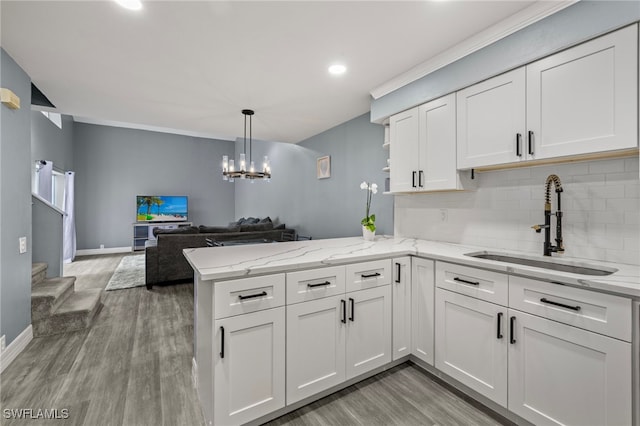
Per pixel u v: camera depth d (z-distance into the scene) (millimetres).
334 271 1868
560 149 1677
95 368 2221
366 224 2873
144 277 5035
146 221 7910
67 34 2021
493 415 1729
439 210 2729
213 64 2459
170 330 2932
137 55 2309
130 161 7930
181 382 2053
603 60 1521
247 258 1836
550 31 1692
